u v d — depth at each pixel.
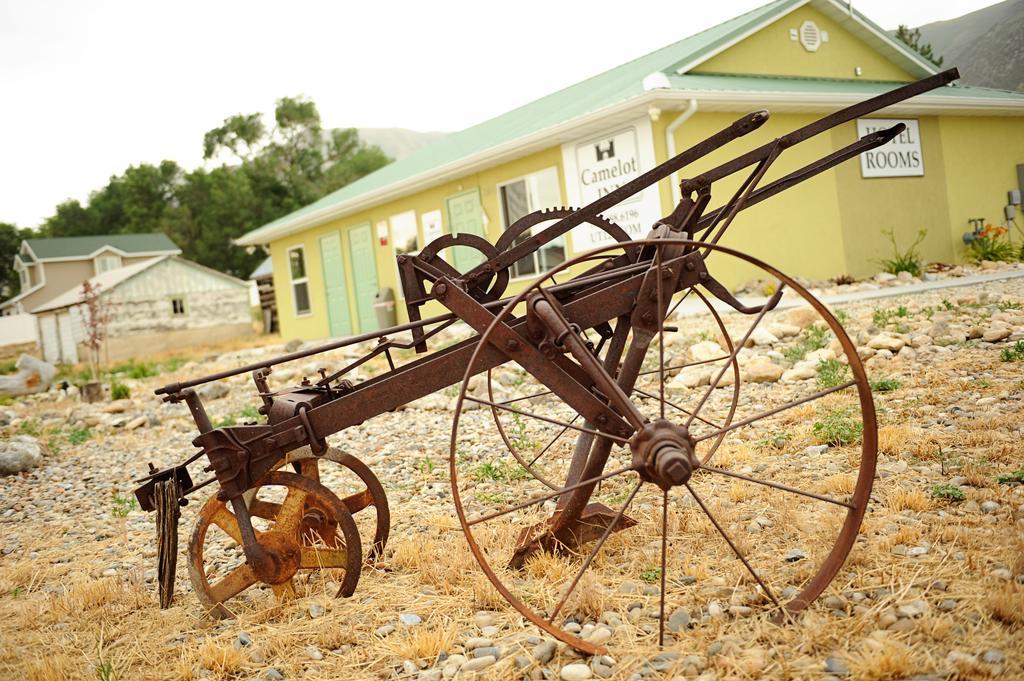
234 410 11.22
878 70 16.62
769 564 3.37
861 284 12.67
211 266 61.12
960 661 2.41
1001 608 2.67
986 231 16.19
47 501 7.15
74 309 32.19
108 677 3.10
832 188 14.27
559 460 5.79
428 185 16.41
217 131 65.19
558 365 3.42
